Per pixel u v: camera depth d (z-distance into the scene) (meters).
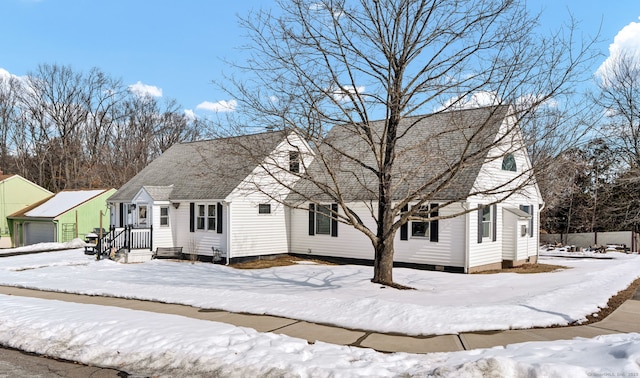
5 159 56.78
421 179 18.50
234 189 21.14
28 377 6.75
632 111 30.61
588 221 36.84
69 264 21.72
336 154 16.39
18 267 20.66
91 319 9.30
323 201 21.34
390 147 13.16
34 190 40.31
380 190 13.53
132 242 22.83
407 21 12.14
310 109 12.05
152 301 11.80
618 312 10.10
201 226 23.09
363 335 8.34
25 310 10.43
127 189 27.62
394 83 12.70
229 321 9.43
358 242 20.75
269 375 6.30
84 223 35.16
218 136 13.45
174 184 24.88
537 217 22.94
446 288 13.37
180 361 7.02
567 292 11.74
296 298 11.25
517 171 20.81
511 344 7.31
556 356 6.27
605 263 21.58
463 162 11.98
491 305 10.12
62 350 7.89
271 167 20.61
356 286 13.24
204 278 16.41
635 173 31.53
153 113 62.81
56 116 57.53
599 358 6.04
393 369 6.33
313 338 8.17
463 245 17.77
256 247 22.17
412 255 19.23
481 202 18.56
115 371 6.93
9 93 56.91
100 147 59.41
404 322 8.94
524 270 18.83
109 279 16.50
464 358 6.56
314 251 22.50
